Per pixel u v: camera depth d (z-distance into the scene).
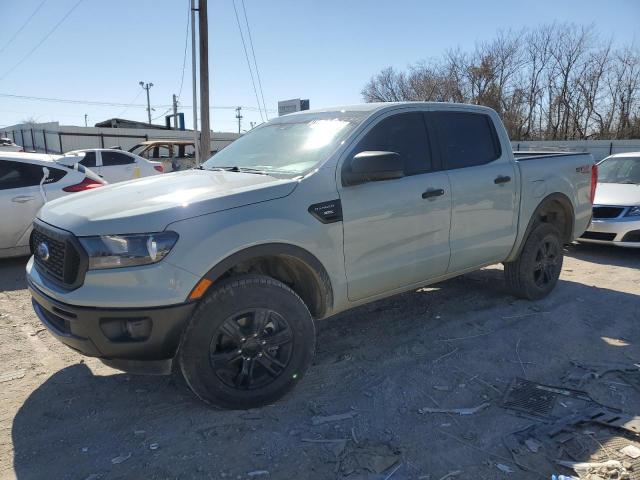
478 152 4.60
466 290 5.65
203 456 2.75
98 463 2.71
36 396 3.43
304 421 3.07
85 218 2.97
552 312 4.93
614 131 36.75
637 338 4.32
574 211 5.48
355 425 3.03
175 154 20.47
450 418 3.10
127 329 2.91
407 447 2.81
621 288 5.78
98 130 35.88
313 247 3.35
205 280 2.94
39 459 2.75
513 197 4.74
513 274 5.14
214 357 3.04
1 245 6.63
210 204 3.04
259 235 3.10
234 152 4.37
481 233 4.49
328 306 3.55
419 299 5.37
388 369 3.76
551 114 38.69
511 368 3.76
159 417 3.14
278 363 3.24
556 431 2.93
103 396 3.42
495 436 2.91
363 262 3.66
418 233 3.97
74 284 2.90
